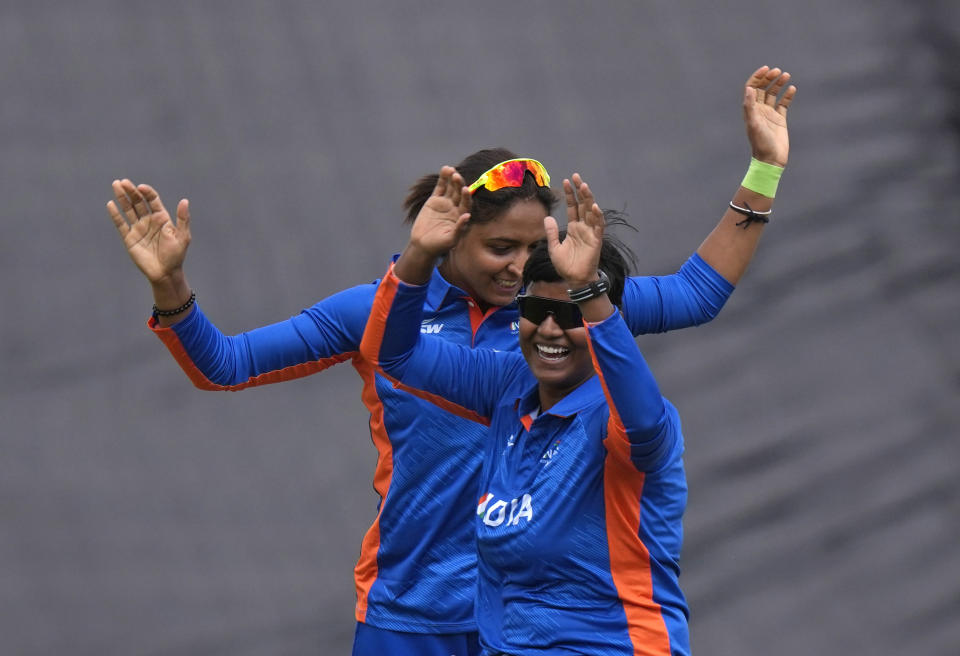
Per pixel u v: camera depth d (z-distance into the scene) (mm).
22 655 20766
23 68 32406
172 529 23266
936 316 25406
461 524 13289
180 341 11891
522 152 29531
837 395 24062
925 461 22703
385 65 32031
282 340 12641
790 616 20281
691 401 24234
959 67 30766
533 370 10398
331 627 21188
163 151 30438
